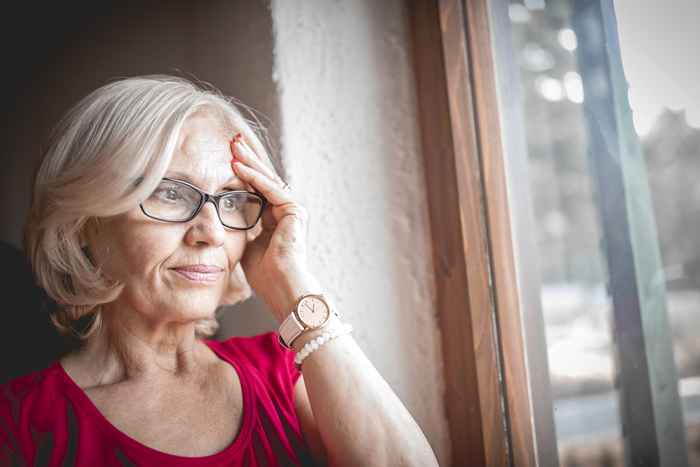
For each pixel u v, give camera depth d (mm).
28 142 1541
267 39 1045
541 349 828
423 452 753
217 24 1169
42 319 1109
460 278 967
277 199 879
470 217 939
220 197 796
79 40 1448
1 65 1544
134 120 749
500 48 876
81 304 771
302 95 1039
